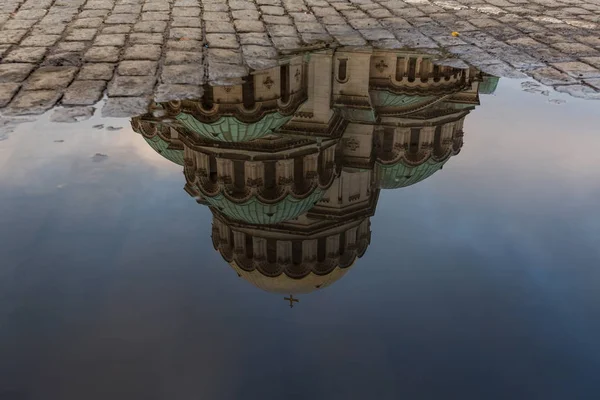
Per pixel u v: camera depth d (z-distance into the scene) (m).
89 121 9.11
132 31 13.34
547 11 16.05
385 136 11.49
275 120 10.95
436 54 12.49
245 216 9.68
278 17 14.93
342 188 10.66
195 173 9.35
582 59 12.30
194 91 10.10
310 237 9.87
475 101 10.89
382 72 12.31
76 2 15.99
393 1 16.97
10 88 10.08
